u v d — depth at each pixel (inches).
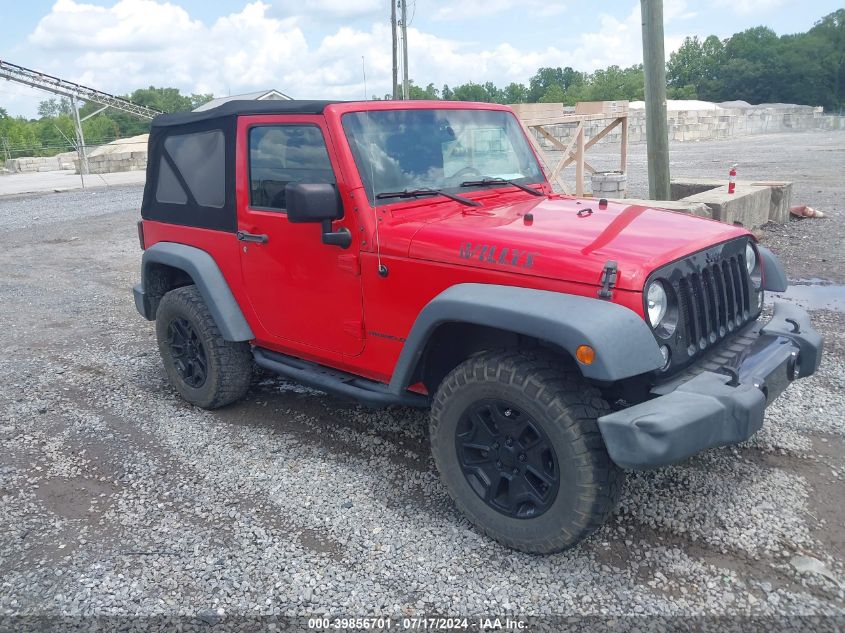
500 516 120.6
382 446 163.0
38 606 112.1
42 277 392.2
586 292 108.9
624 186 448.1
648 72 373.7
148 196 199.8
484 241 121.0
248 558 122.3
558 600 108.6
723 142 1398.9
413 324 126.0
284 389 200.7
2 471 157.9
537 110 505.0
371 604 109.7
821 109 2325.3
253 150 158.2
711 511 128.6
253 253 162.2
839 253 330.0
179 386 191.6
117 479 152.5
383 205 137.5
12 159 1876.2
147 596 113.5
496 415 118.1
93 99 1514.5
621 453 101.4
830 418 162.1
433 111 153.7
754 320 143.4
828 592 107.3
